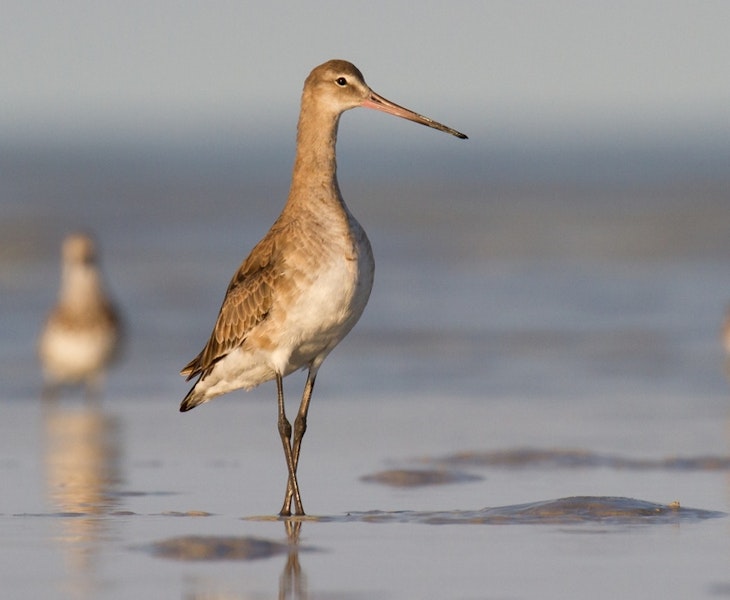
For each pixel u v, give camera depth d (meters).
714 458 13.94
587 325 25.36
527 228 45.75
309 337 11.48
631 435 15.54
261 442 15.31
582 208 55.88
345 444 15.07
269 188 74.19
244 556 9.66
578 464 13.69
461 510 11.35
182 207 56.59
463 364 21.42
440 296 29.34
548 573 9.18
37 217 48.56
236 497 12.21
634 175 89.31
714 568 9.30
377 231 45.09
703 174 88.88
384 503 11.82
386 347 23.00
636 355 22.19
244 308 11.59
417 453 14.43
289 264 11.35
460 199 63.19
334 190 11.63
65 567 9.36
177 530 10.60
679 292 29.75
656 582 8.95
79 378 19.31
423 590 8.80
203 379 12.02
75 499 12.08
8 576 9.12
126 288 30.33
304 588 8.84
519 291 30.09
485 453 14.20
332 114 11.83
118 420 16.98
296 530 10.55
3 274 32.25
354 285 11.41
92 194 66.31
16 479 13.11
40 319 25.80
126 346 21.09
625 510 11.05
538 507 11.21
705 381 19.84
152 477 13.23
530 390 19.11
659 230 44.19
